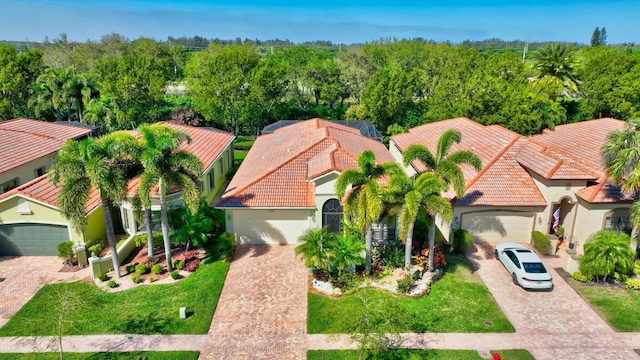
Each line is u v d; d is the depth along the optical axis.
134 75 53.44
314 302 22.97
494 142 33.59
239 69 51.91
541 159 29.38
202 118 60.66
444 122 44.09
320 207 28.11
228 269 26.09
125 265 26.41
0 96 56.62
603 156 26.19
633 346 20.03
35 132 39.97
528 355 19.39
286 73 54.59
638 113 46.03
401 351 19.56
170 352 19.53
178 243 27.72
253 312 22.25
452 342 20.19
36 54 58.97
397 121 56.59
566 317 22.02
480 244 29.23
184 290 23.97
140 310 22.33
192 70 63.75
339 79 65.31
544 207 28.17
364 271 25.30
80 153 21.88
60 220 26.78
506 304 23.02
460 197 23.97
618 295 23.81
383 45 86.00
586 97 56.91
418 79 62.78
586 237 27.06
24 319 21.66
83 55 88.38
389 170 23.59
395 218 24.45
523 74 52.84
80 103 53.88
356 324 17.08
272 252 28.17
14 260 27.22
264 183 29.38
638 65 52.44
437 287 24.39
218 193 38.66
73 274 25.69
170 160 23.27
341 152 30.50
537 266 24.44
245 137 59.41
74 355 19.34
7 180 32.16
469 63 54.94
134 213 25.14
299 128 42.09
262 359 19.12
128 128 55.25
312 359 19.12
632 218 25.56
